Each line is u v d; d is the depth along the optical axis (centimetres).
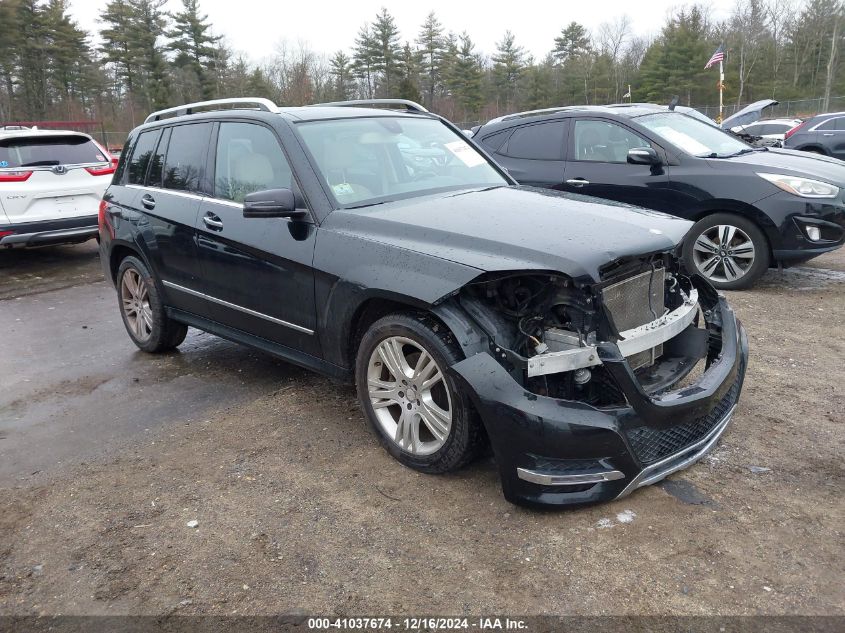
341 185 400
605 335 307
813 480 331
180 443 404
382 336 347
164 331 548
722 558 278
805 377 456
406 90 5803
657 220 359
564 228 332
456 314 314
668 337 336
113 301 778
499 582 271
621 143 727
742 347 369
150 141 546
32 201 904
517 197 402
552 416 289
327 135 426
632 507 314
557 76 7194
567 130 766
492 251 315
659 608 253
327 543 300
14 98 5819
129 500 344
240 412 444
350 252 360
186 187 491
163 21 5972
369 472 357
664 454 310
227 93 6141
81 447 408
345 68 7081
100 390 501
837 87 6244
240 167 446
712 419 337
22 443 418
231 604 267
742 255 672
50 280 898
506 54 7175
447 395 327
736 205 660
